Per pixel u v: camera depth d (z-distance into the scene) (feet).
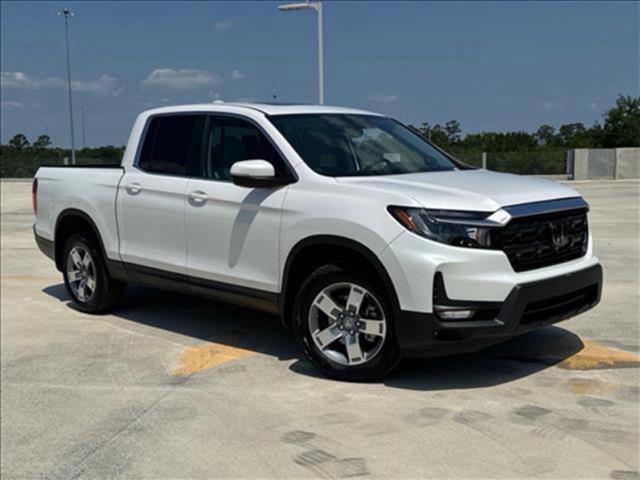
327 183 16.43
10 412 15.67
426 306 14.49
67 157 133.80
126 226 21.42
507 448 12.54
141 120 21.76
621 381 15.64
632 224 45.29
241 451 13.11
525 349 18.03
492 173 18.60
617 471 11.59
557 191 16.52
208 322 22.36
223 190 18.47
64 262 24.49
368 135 19.29
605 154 103.09
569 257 16.15
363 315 15.88
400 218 14.87
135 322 22.65
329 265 16.15
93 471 12.73
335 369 16.31
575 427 13.29
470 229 14.48
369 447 12.86
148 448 13.51
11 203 80.02
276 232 17.04
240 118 18.95
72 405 15.92
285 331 21.02
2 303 26.32
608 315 21.25
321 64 77.97
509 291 14.42
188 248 19.48
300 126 18.42
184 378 17.24
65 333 21.75
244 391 16.08
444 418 13.93
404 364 17.24
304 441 13.30
